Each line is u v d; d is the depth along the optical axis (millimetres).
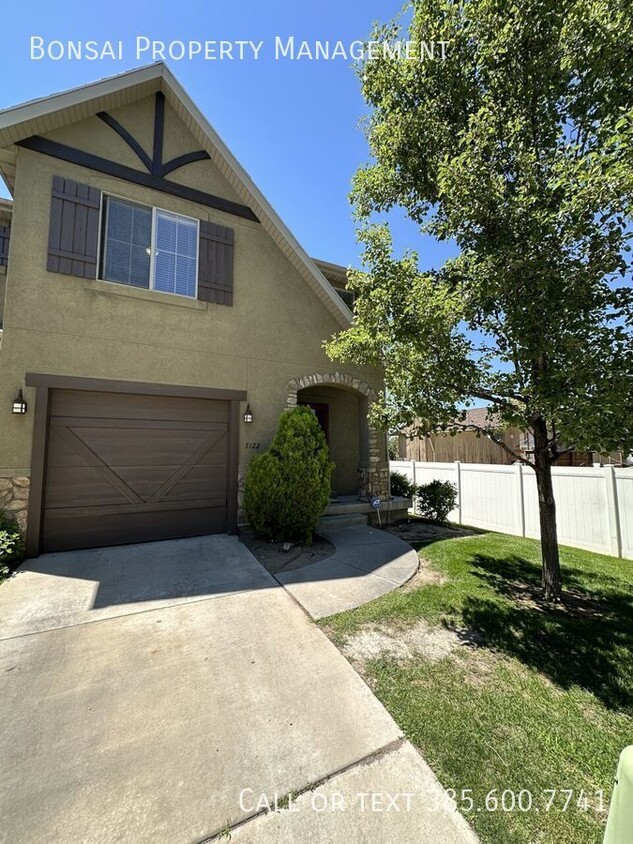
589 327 3709
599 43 3645
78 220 6734
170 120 7809
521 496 9156
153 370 7207
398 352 5086
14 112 6164
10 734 2486
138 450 7094
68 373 6484
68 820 1938
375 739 2506
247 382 8203
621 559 6945
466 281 4492
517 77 4332
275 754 2365
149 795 2082
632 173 2979
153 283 7402
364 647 3627
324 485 7398
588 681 3199
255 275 8492
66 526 6461
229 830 1918
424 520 10453
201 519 7609
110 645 3574
